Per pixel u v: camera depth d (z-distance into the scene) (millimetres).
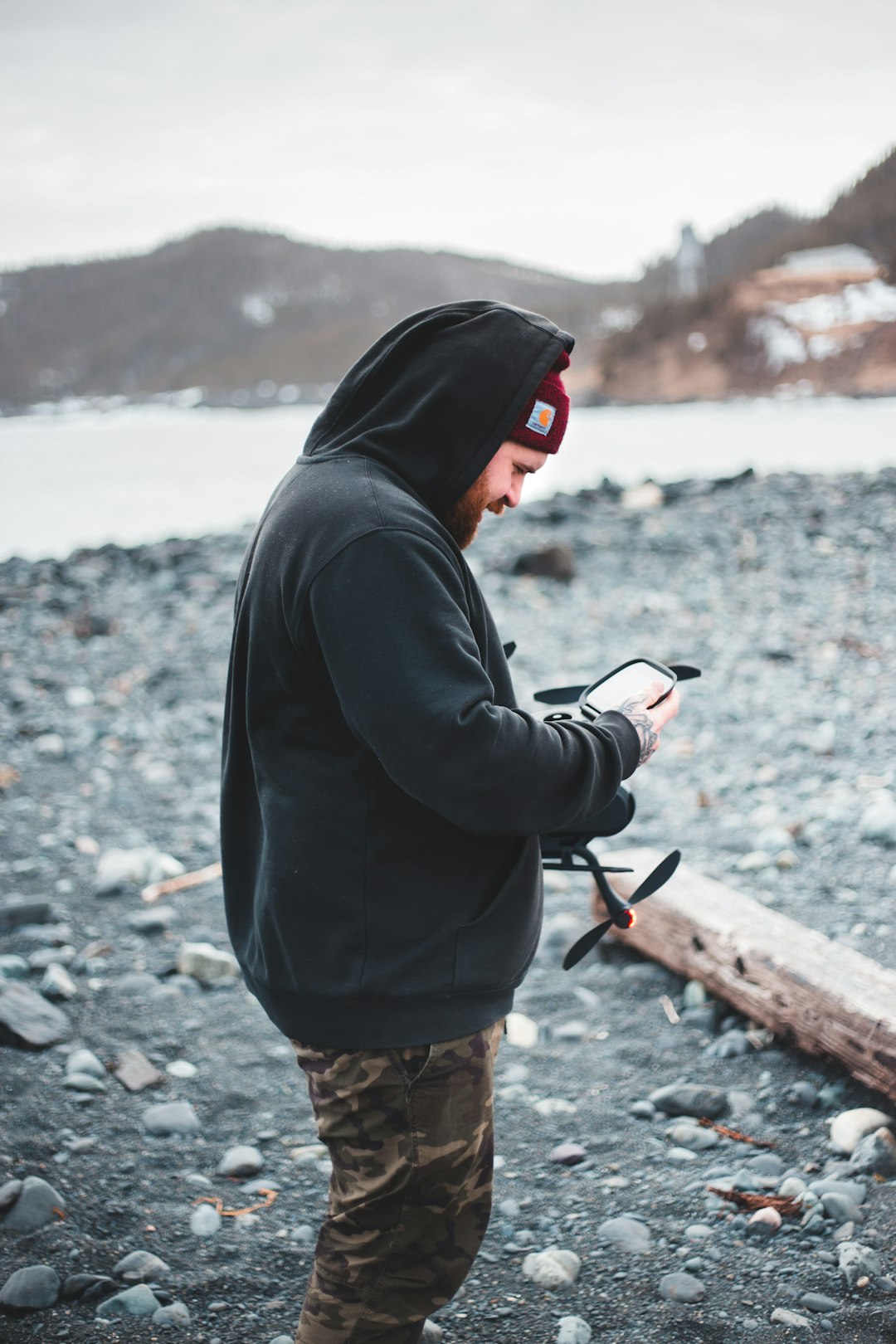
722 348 151750
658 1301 2271
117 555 11852
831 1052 3000
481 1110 1666
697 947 3520
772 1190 2621
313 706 1585
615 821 1830
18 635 9055
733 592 9398
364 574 1465
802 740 5934
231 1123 3027
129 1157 2855
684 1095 2996
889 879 4199
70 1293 2334
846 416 52000
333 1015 1619
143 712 7148
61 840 5105
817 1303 2215
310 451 1719
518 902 1675
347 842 1584
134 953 4047
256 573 1638
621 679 1843
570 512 12594
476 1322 2252
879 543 10547
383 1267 1672
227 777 1799
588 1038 3404
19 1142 2875
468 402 1611
